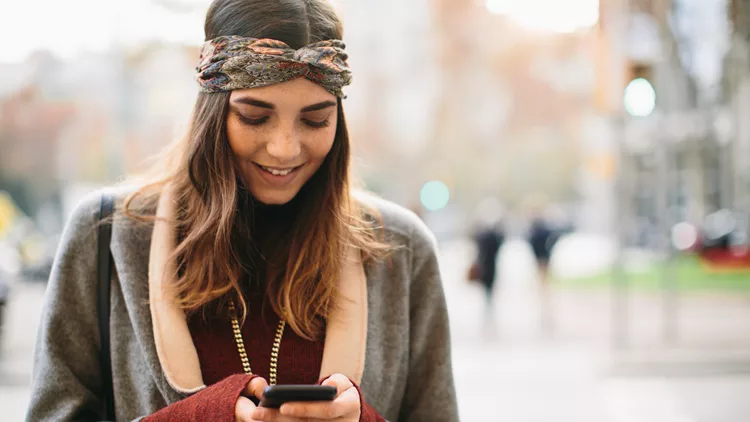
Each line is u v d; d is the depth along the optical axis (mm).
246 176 1607
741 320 13008
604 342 11508
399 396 1796
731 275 20344
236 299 1639
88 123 38531
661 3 10672
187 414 1418
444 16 47750
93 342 1669
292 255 1653
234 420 1379
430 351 1837
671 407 7527
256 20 1524
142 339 1592
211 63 1547
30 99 38406
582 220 54125
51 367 1624
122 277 1631
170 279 1599
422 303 1834
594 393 8234
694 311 14250
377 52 48125
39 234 36781
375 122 48188
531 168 55844
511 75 48688
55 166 39969
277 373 1619
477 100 49250
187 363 1559
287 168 1579
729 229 24344
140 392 1612
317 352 1649
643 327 12758
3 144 39250
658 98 16953
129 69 19750
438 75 48531
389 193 49500
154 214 1686
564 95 48938
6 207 22906
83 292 1653
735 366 9531
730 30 16797
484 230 13133
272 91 1516
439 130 49625
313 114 1557
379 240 1791
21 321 14539
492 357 10586
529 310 16438
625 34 10125
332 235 1660
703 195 25656
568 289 20328
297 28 1535
